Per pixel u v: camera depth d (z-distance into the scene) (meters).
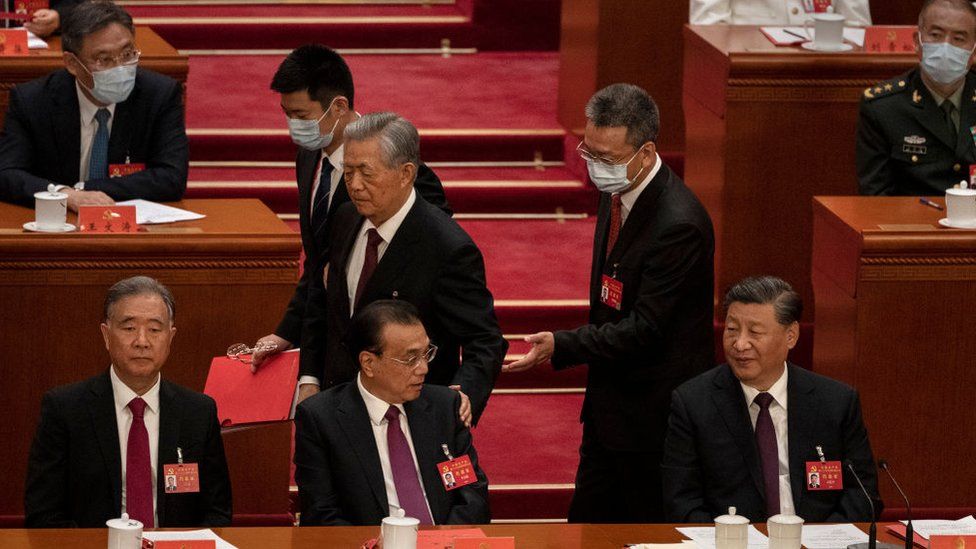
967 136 24.53
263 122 34.03
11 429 21.55
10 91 26.16
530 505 24.83
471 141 33.97
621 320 20.56
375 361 17.88
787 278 27.36
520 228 32.38
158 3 39.34
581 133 33.06
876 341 22.50
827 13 28.78
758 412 18.95
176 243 21.19
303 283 21.33
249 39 38.62
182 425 18.47
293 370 20.20
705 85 27.84
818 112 26.80
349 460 17.95
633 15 31.88
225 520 18.62
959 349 22.56
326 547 16.72
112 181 23.02
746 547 16.48
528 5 39.56
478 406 18.88
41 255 21.05
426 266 19.05
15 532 16.97
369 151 18.53
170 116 23.78
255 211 22.84
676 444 19.00
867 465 18.95
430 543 16.62
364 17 39.19
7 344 21.28
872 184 24.98
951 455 22.81
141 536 15.84
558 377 28.27
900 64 26.61
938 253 22.20
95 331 21.42
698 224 20.23
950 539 16.80
